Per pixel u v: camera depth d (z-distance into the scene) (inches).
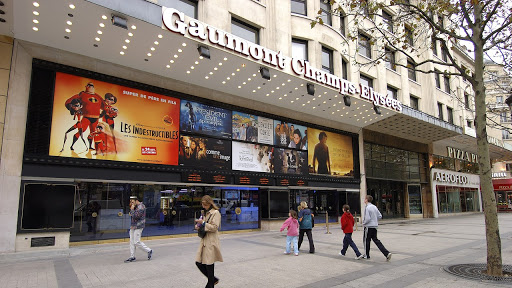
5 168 380.5
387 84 989.2
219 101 616.7
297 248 380.2
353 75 831.1
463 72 305.9
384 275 274.2
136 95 509.0
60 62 438.3
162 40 422.0
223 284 249.9
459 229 678.5
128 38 413.7
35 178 403.9
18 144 392.2
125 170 481.1
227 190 631.2
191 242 492.1
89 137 451.5
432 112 1159.0
